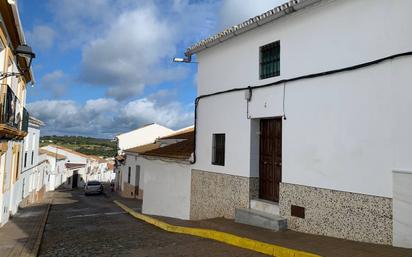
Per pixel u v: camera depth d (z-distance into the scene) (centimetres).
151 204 1452
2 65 1001
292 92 835
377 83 655
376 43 665
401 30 626
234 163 1013
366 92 674
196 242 793
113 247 777
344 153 707
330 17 756
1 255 757
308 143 787
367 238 656
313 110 779
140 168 2667
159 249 733
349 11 718
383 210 632
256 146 966
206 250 708
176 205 1286
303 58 814
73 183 5062
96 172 6097
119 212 1722
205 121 1166
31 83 1681
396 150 618
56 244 865
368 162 663
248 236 758
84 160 5309
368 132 666
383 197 634
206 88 1170
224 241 782
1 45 974
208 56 1170
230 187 1022
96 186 3647
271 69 920
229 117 1048
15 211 1630
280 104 868
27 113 1525
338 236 708
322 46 770
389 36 644
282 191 843
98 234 978
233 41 1048
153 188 1448
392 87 630
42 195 3142
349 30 715
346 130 707
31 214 1636
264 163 952
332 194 725
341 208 706
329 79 748
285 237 742
